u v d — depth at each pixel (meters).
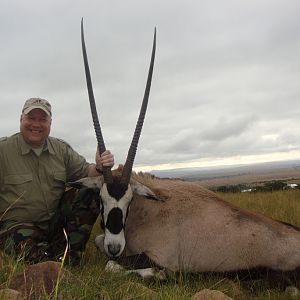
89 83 2.15
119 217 1.90
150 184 2.14
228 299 1.38
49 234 2.15
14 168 2.01
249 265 1.90
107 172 1.96
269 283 1.88
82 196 2.11
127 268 1.94
